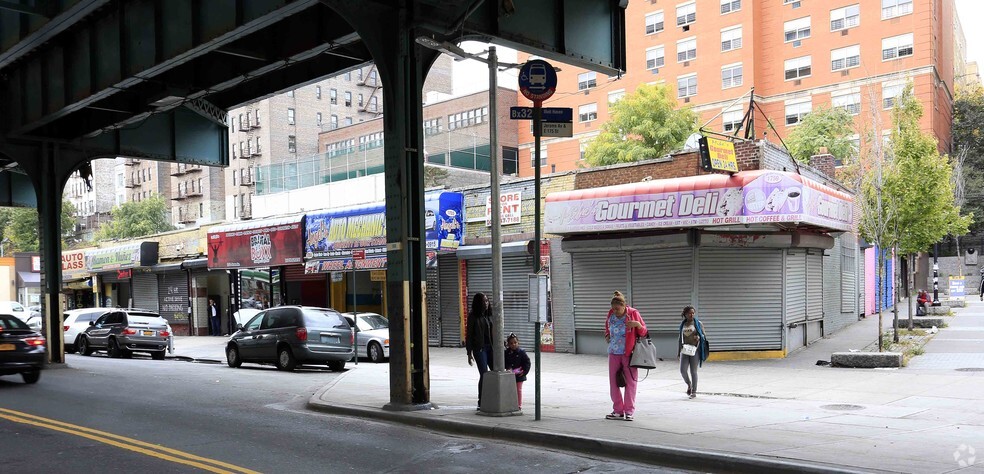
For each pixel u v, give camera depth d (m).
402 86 12.40
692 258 20.14
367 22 12.23
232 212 88.25
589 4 14.84
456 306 26.61
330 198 34.84
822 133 49.97
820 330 23.78
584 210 21.17
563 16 14.14
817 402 12.95
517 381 12.01
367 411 12.09
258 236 33.16
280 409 13.16
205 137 24.53
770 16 58.72
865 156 27.44
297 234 31.03
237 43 16.09
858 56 54.44
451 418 11.02
